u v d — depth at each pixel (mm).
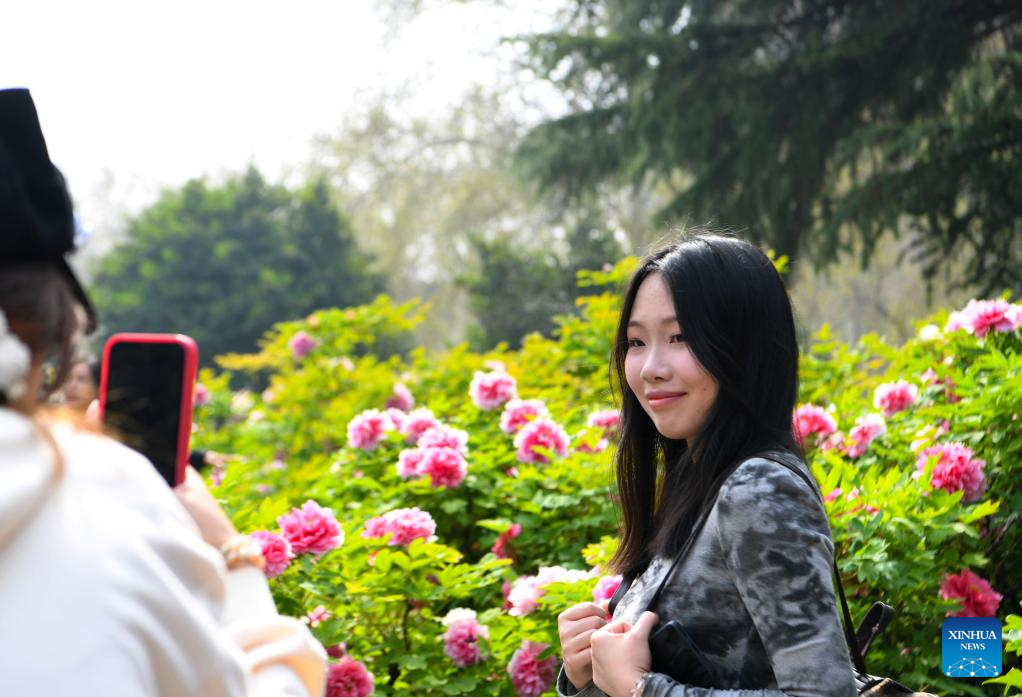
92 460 989
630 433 2029
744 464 1646
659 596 1698
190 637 938
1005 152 13070
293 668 1161
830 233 14031
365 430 4133
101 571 904
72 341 1010
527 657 2924
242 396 7660
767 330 1784
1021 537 3332
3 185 967
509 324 19484
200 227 26891
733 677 1615
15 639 855
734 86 14828
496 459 3896
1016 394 3277
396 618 3199
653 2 16219
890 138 13500
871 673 2930
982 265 13633
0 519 862
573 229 21906
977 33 14367
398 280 35844
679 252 1836
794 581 1531
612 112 16797
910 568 2879
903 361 4277
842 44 14156
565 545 3594
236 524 3158
